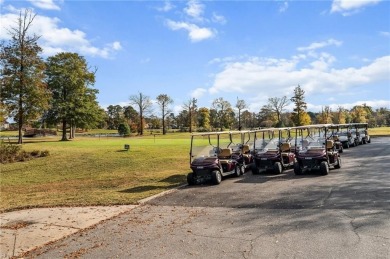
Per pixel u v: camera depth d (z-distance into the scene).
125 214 10.28
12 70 39.06
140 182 16.56
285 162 17.34
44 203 12.61
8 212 11.47
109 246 7.43
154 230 8.39
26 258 7.09
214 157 15.12
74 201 12.63
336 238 6.93
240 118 98.88
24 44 39.62
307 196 10.99
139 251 6.98
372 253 6.08
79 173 21.11
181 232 8.08
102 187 16.09
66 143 38.34
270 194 11.69
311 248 6.49
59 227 9.26
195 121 99.06
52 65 48.59
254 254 6.39
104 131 108.50
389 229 7.29
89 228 8.99
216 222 8.72
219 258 6.33
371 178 13.78
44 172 21.86
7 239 8.41
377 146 31.58
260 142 17.52
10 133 79.94
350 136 31.14
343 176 14.66
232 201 11.02
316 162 15.40
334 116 95.19
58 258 6.95
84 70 51.16
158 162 22.94
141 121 84.75
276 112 87.88
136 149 29.42
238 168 16.25
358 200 10.02
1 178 20.28
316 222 8.10
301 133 18.44
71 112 47.00
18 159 25.58
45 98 40.62
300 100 76.06
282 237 7.21
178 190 13.74
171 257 6.54
